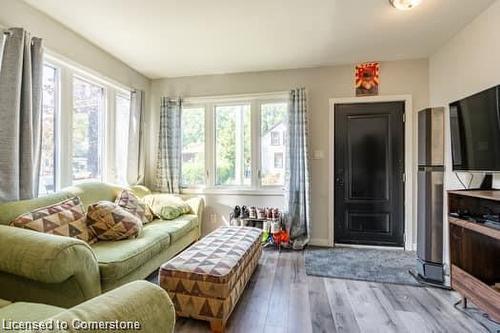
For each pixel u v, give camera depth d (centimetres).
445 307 210
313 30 273
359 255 328
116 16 248
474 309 206
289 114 368
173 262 197
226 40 295
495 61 222
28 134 219
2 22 212
